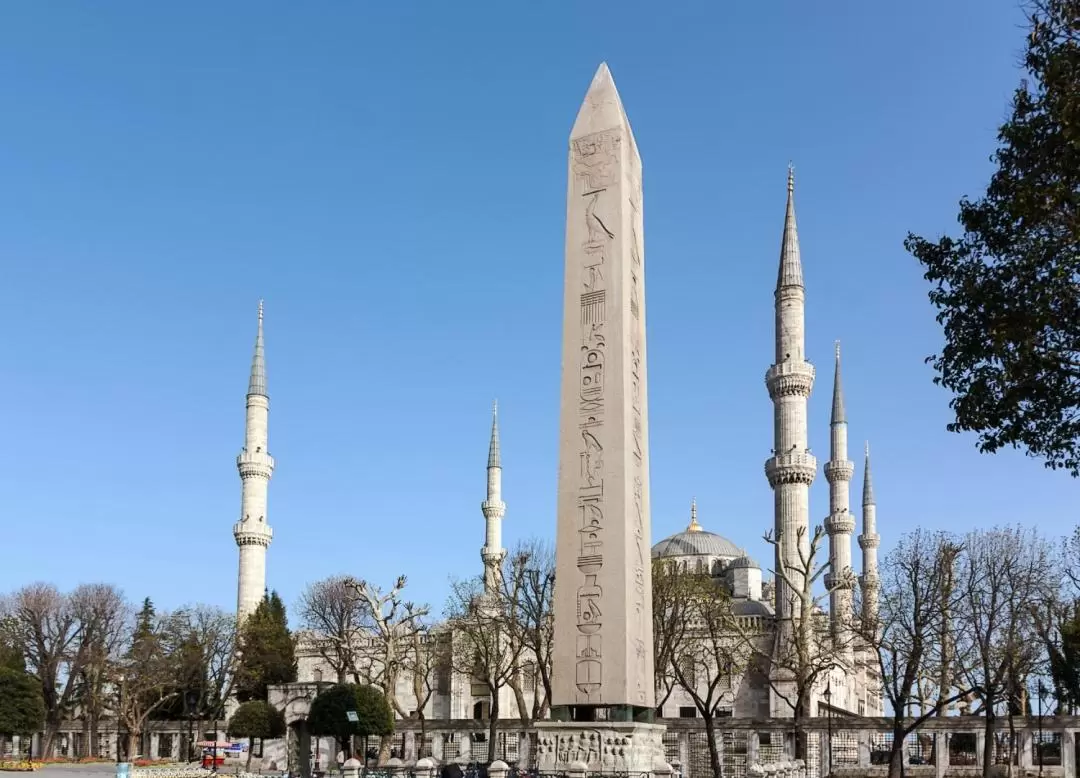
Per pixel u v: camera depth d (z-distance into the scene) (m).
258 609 95.50
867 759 62.28
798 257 86.00
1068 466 22.39
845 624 63.66
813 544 62.47
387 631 72.19
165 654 93.75
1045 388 21.81
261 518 103.38
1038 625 57.25
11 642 89.19
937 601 56.00
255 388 105.38
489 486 113.19
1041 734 55.78
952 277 23.25
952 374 23.08
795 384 83.06
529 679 93.44
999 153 22.61
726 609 73.19
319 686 66.50
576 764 21.61
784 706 80.38
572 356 24.17
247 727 65.06
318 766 65.56
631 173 25.44
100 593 92.75
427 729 70.81
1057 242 21.39
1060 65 20.86
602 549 22.83
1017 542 58.97
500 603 68.62
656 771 22.91
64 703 90.44
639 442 23.95
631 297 24.47
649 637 23.47
